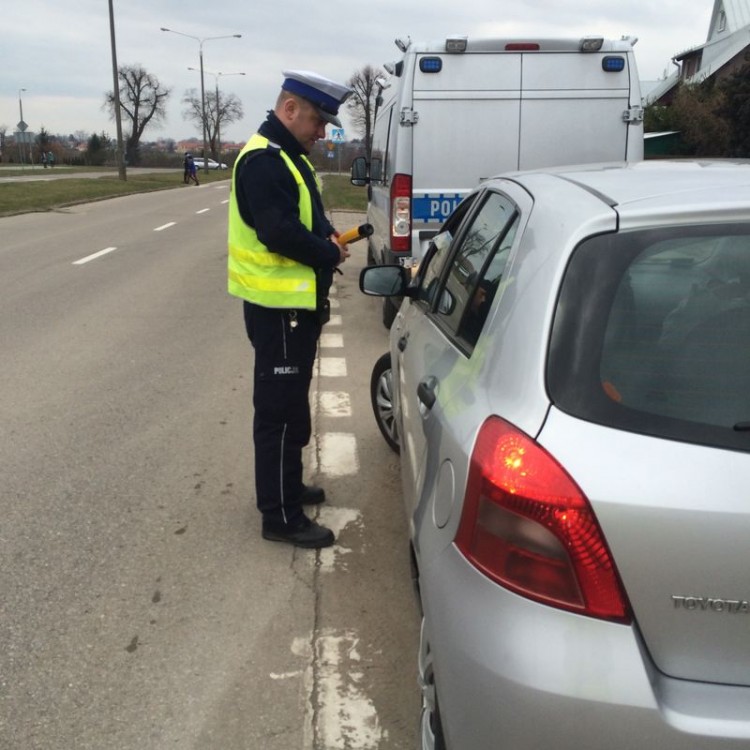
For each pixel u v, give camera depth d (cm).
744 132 3453
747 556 168
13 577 358
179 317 901
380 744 265
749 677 172
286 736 268
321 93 349
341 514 422
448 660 192
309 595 347
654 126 3719
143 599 343
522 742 174
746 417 180
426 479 235
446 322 298
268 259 354
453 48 696
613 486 172
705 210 202
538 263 212
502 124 707
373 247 991
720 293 196
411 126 705
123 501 433
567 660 172
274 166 340
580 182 246
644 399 184
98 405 589
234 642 315
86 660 303
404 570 368
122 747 262
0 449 503
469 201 371
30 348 754
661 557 170
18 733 267
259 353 369
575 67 702
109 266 1270
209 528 406
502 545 182
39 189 3100
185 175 4394
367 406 599
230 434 532
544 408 186
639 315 193
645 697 168
